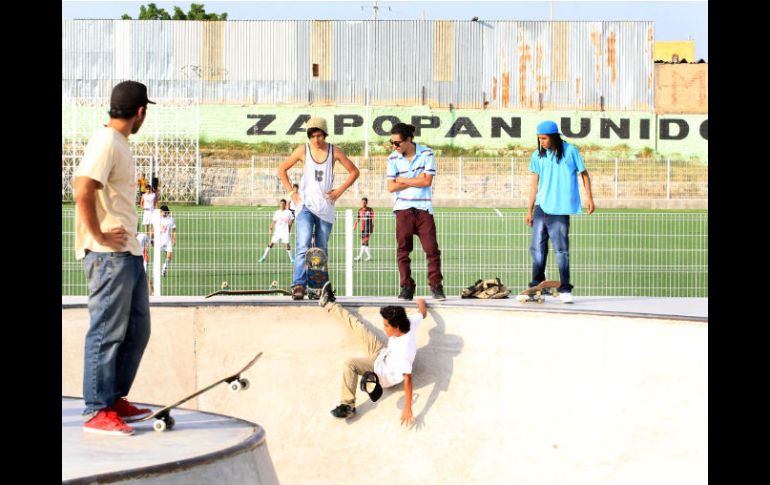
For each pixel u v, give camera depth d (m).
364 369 8.66
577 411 8.45
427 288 14.91
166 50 54.16
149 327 5.56
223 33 54.28
